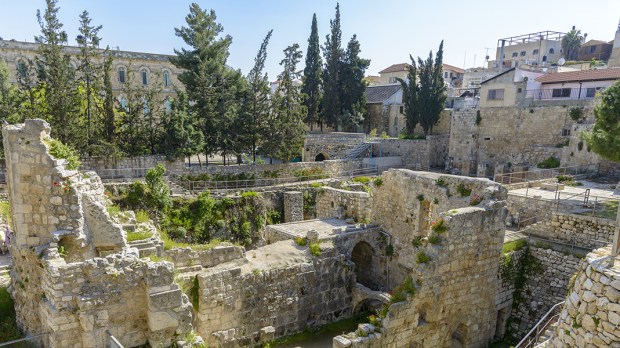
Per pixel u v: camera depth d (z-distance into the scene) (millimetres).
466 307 19141
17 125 13930
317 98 65938
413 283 17469
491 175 50969
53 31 34875
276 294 20578
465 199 20344
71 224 13797
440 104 60562
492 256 19469
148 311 13273
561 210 23922
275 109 45375
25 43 59844
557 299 20781
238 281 19203
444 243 17672
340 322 22938
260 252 22375
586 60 88188
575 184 33000
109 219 15680
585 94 48125
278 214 38375
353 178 43688
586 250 20875
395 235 24781
